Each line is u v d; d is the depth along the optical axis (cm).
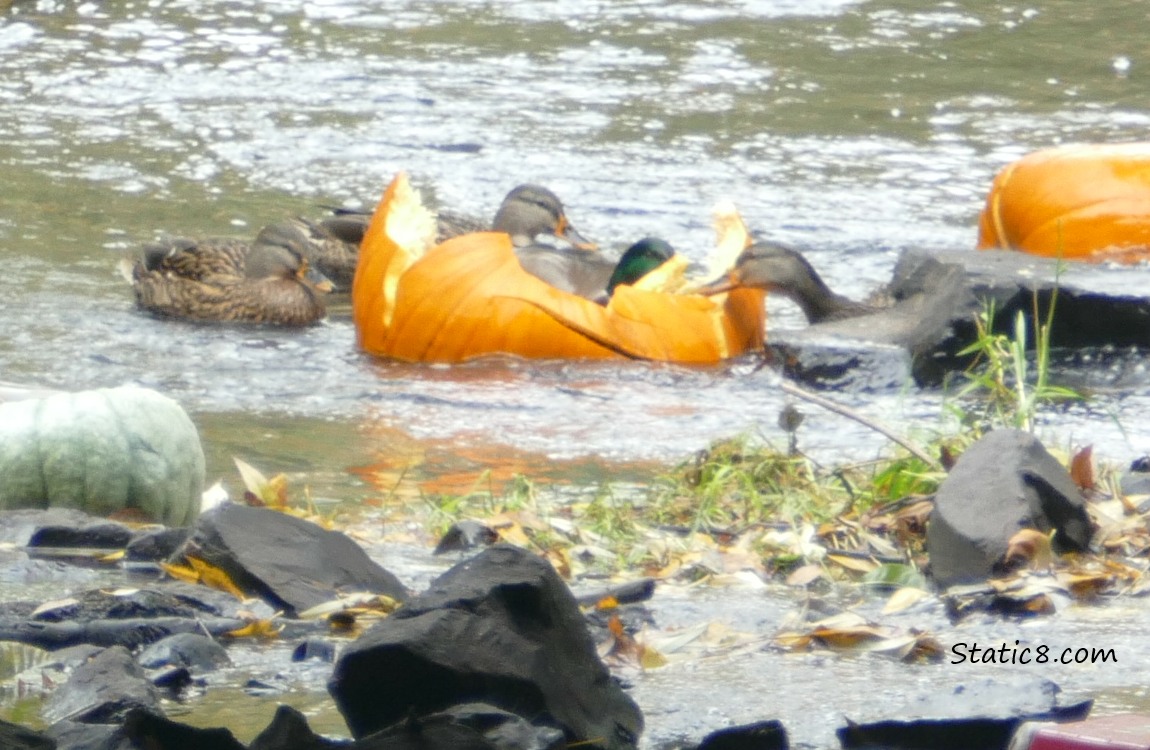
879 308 3831
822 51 7038
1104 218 4034
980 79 6612
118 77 6475
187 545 1894
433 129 5822
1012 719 1412
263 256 4197
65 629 1673
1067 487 2111
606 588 1961
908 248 4022
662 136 5747
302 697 1535
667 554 2172
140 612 1744
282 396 3400
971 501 2041
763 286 3772
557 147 5597
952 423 3142
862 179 5259
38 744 1334
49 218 4797
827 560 2131
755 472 2488
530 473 2830
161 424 2402
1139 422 3166
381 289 3756
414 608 1412
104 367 3597
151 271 4162
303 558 1884
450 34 7275
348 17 7575
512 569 1441
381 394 3406
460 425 3186
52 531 2072
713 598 1962
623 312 3656
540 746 1319
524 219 4506
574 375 3541
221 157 5491
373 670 1383
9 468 2339
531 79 6531
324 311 4209
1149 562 2055
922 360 3534
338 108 6091
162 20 7425
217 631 1714
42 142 5594
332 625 1767
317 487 2703
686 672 1638
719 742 1395
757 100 6250
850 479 2520
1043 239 4075
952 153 5572
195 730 1335
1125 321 3581
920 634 1734
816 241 4625
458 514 2402
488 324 3622
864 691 1557
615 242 4656
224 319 4053
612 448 3034
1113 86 6531
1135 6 7969
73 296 4119
